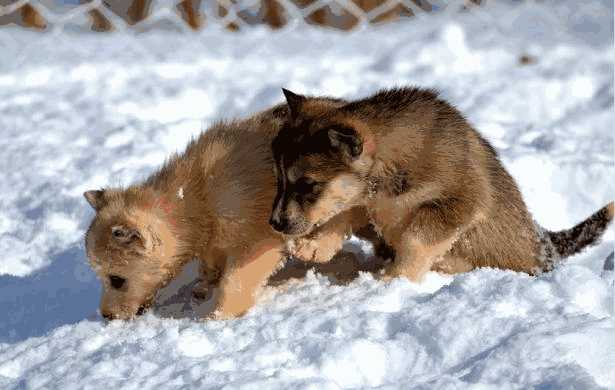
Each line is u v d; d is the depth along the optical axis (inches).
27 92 730.2
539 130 603.5
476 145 347.6
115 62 824.9
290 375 248.4
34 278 411.8
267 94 691.4
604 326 254.2
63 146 592.4
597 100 688.4
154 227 314.2
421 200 328.5
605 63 796.0
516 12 954.1
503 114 658.8
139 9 947.3
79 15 954.1
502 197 354.0
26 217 487.8
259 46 879.7
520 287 289.3
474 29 928.9
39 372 271.7
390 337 271.9
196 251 326.6
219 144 327.3
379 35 908.6
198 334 284.7
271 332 284.4
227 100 687.7
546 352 243.4
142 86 737.6
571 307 273.0
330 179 317.4
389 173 325.1
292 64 809.5
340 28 981.8
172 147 583.2
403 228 334.0
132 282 317.1
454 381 235.6
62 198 498.6
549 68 779.4
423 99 337.7
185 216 319.0
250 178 319.9
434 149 327.0
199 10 953.5
